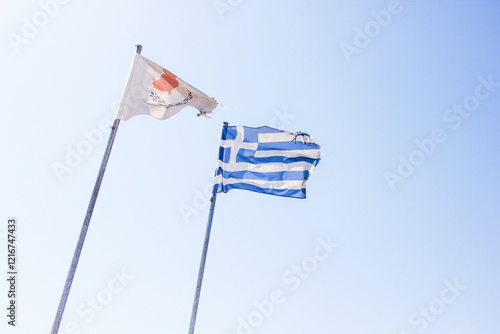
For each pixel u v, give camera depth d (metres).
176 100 10.47
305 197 11.27
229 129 11.62
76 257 8.38
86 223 8.66
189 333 9.43
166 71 10.44
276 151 11.66
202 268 9.99
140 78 10.15
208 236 10.27
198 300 9.73
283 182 11.37
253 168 11.40
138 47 10.28
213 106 10.94
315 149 11.83
